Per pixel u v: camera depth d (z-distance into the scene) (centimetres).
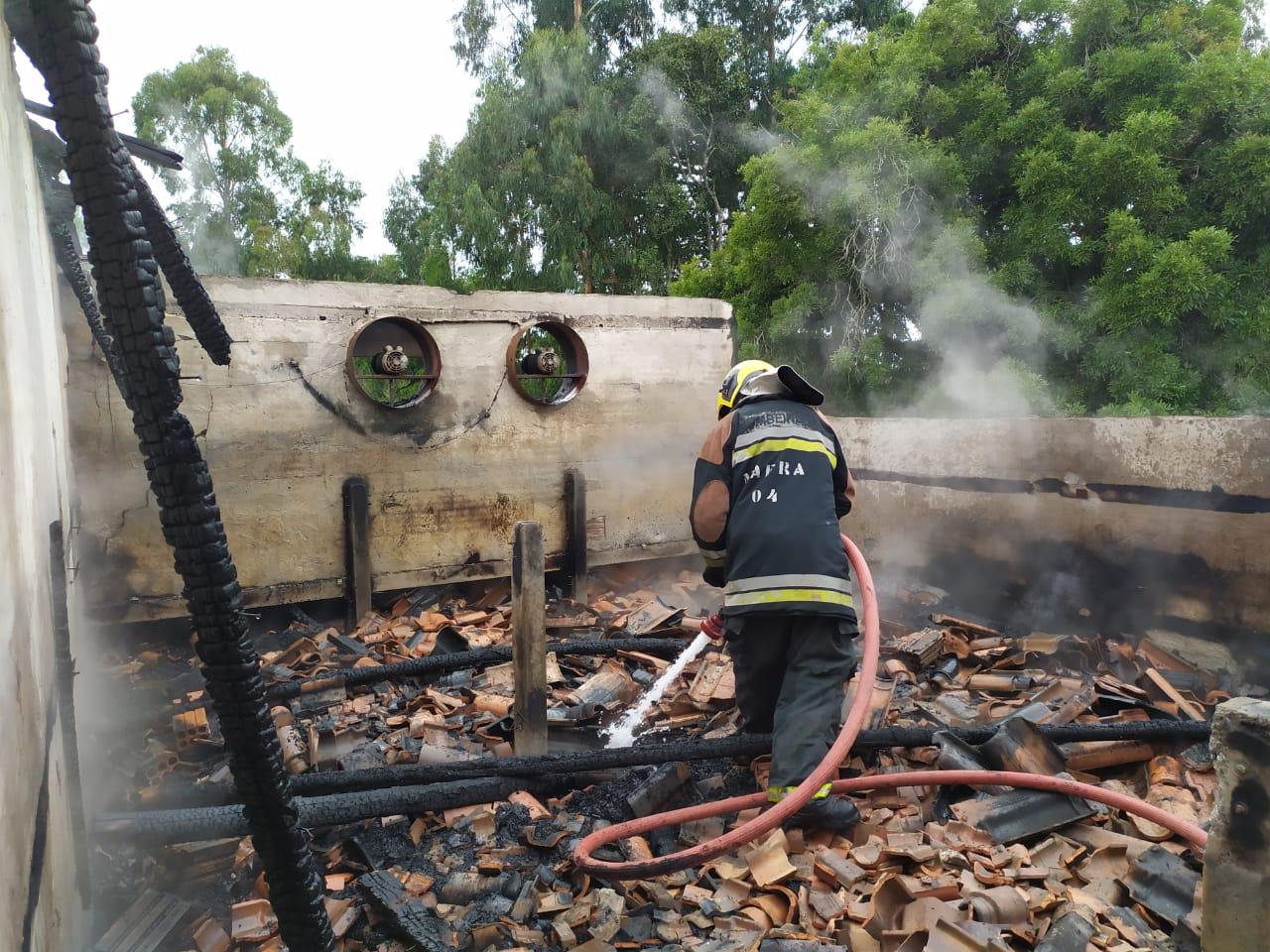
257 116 2075
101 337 329
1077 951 210
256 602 508
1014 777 274
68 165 122
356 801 269
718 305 673
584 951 222
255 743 136
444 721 375
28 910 132
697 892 246
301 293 517
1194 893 227
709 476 299
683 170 1803
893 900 229
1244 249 997
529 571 309
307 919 146
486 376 579
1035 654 421
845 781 278
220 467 497
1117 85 1022
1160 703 359
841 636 279
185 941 230
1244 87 970
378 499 544
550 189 1603
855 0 1806
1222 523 386
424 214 1873
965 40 1123
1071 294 1052
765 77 1820
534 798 292
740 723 349
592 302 620
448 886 249
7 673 126
